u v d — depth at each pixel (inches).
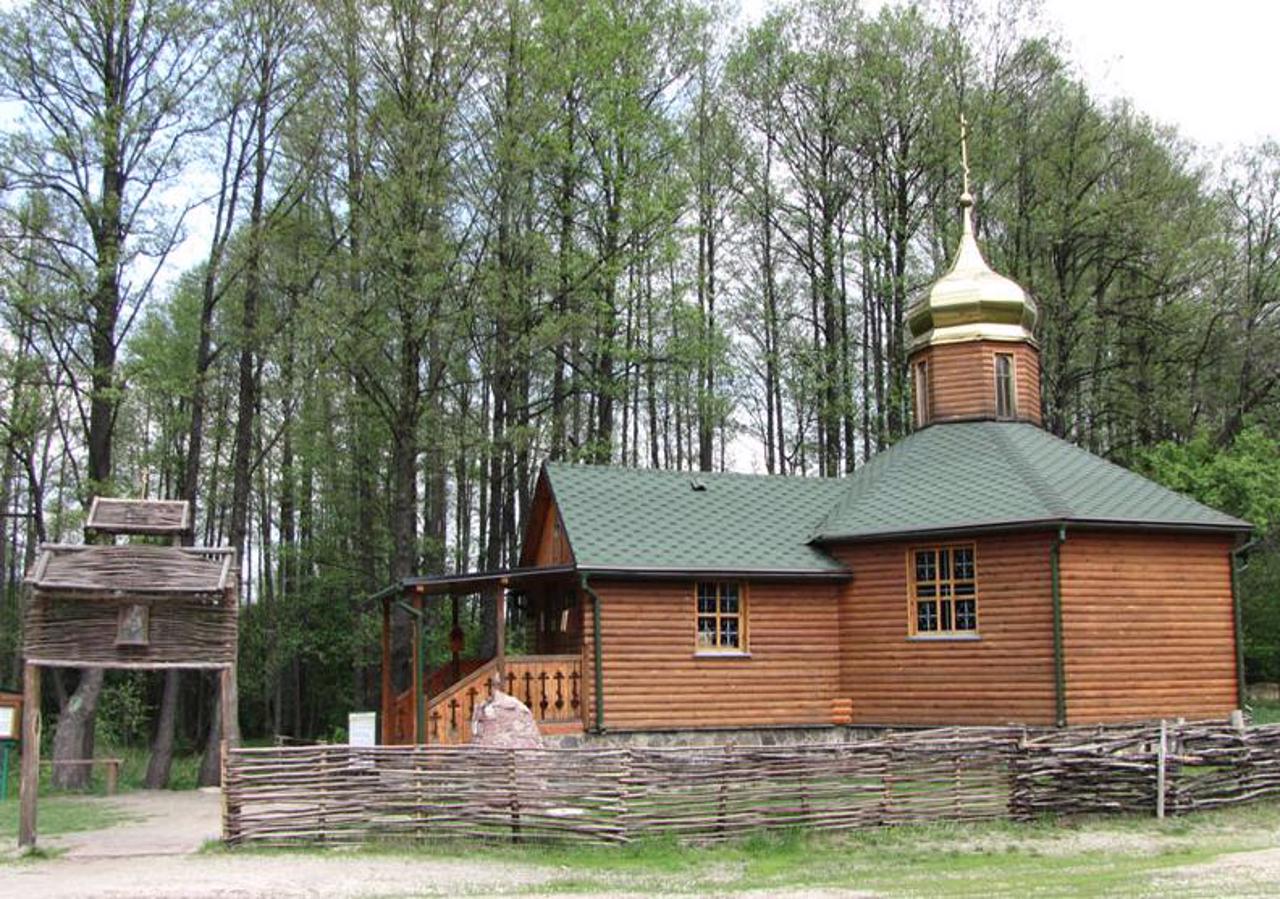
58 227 1093.8
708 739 928.3
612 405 1582.2
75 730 1019.3
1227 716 930.7
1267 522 1350.9
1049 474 968.3
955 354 1113.4
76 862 566.9
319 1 1140.5
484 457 1357.0
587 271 1289.4
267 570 1681.8
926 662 940.6
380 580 1568.7
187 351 1606.8
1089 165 1622.8
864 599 979.3
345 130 1159.0
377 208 1125.1
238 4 1112.2
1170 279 1707.7
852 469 1673.2
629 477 1055.0
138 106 1077.8
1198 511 958.4
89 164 1064.2
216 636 626.8
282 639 1644.9
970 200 1183.6
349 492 1620.3
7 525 2066.9
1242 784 668.7
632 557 920.9
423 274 1140.5
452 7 1155.3
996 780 630.5
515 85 1206.9
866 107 1572.3
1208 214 1681.8
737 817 589.0
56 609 611.8
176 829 702.5
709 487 1068.5
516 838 582.2
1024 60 1576.0
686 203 1439.5
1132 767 641.6
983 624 920.3
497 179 1227.2
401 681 1157.7
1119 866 513.3
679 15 1424.7
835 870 518.9
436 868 528.1
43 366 1112.8
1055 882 476.1
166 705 1074.1
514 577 903.7
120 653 612.1
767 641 964.6
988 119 1546.5
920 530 941.2
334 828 590.2
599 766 584.7
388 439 1507.1
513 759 588.7
